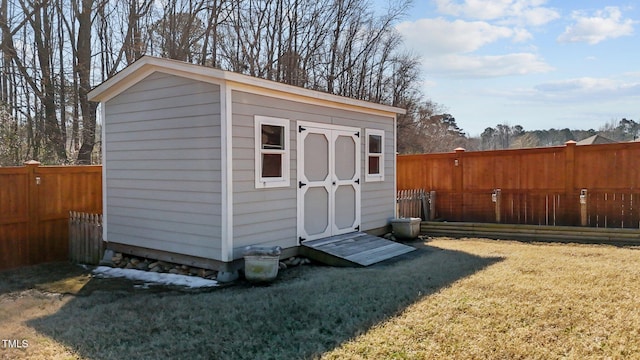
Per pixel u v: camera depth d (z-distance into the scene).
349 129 8.00
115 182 7.08
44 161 12.33
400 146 25.12
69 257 7.54
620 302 4.34
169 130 6.32
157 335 3.81
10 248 6.80
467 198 10.27
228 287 5.47
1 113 11.14
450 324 3.88
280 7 18.72
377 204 8.78
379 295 4.79
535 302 4.39
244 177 5.95
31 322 4.23
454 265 6.20
